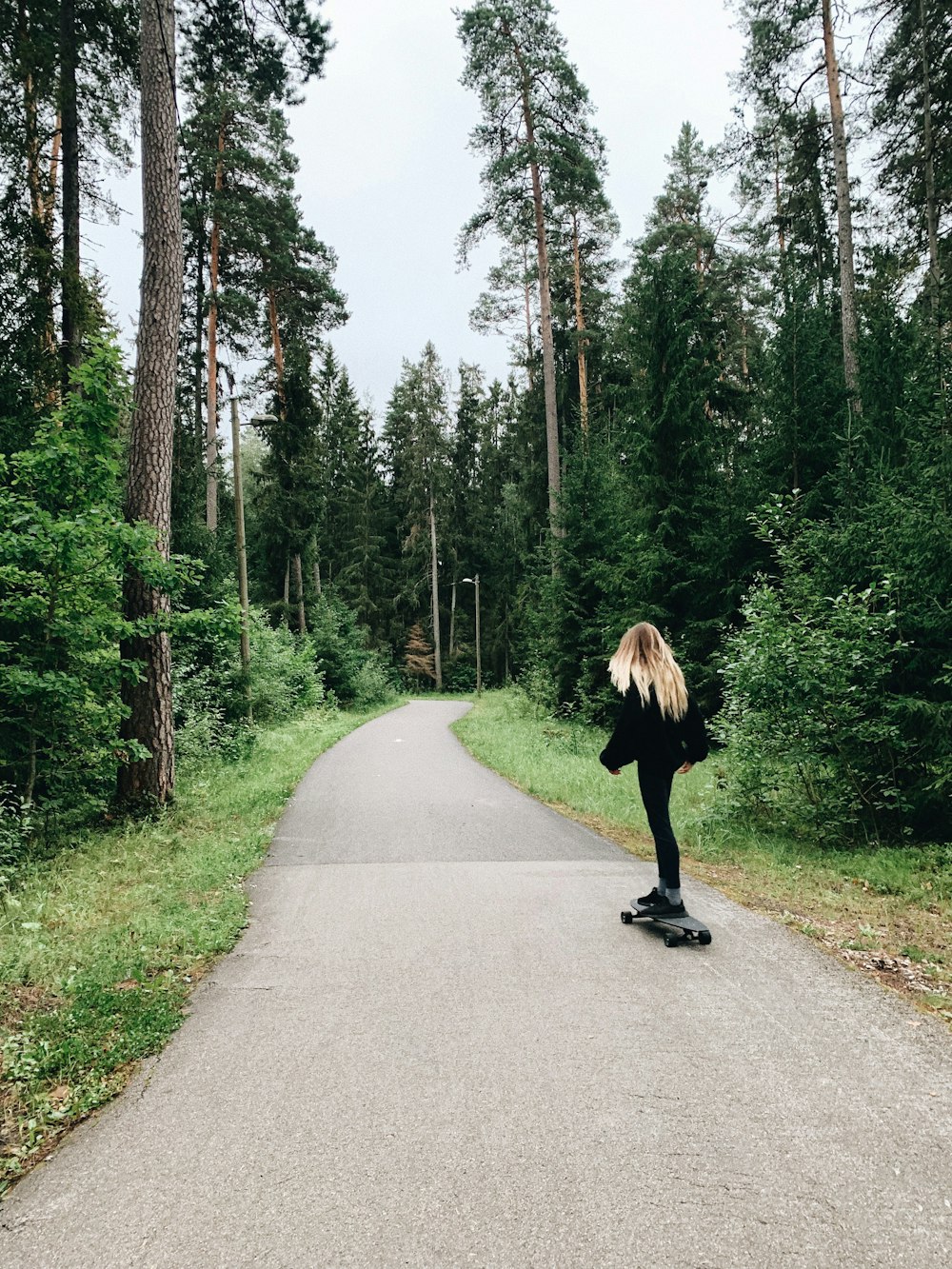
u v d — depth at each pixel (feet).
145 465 29.37
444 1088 9.87
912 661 23.49
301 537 105.70
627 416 53.01
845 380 47.88
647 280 51.80
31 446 29.43
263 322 90.84
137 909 18.28
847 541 25.82
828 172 58.90
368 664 131.54
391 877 20.68
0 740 25.91
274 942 15.69
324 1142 8.72
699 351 50.42
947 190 51.29
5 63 39.52
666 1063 10.44
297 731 70.18
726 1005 12.34
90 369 26.68
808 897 18.56
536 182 73.41
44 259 38.58
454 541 195.83
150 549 26.96
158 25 29.66
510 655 193.77
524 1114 9.22
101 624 26.89
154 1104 9.68
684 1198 7.64
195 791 33.76
